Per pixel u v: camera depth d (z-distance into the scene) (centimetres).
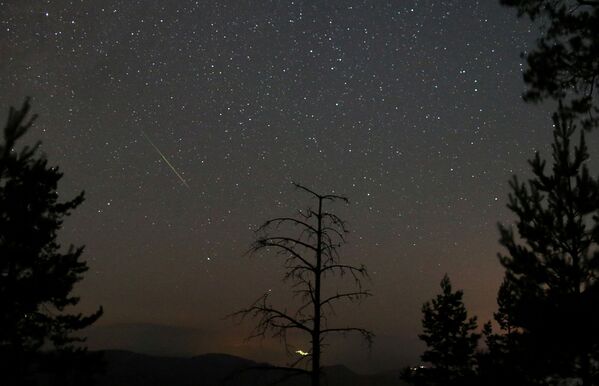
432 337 2695
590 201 1059
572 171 1083
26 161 827
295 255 1448
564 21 775
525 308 1044
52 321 1366
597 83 787
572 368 1020
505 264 1118
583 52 762
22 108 764
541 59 794
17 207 854
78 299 1389
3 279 914
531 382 1062
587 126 800
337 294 1425
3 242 871
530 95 819
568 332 989
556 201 1081
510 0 827
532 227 1088
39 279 972
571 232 1054
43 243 929
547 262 1073
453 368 2567
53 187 1295
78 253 1323
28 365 1183
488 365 1199
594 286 1012
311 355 1367
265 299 1402
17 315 984
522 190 1123
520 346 1091
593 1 781
